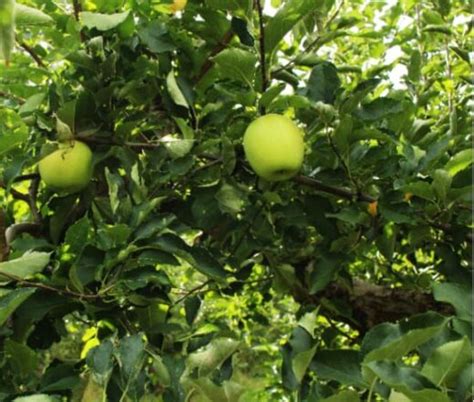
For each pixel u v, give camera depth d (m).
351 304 2.34
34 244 1.73
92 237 2.21
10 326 1.74
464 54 2.38
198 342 1.79
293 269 2.18
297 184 2.06
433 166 1.95
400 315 2.31
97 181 2.10
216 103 1.87
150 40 1.88
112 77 1.90
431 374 1.08
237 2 1.70
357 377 1.22
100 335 1.92
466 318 1.24
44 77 2.04
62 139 1.82
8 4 0.75
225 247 2.19
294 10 1.66
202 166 1.90
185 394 1.44
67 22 1.88
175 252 1.62
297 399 1.29
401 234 2.30
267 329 3.80
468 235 1.83
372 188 1.95
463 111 2.33
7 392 1.56
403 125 2.03
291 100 1.71
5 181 1.74
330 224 1.95
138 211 1.66
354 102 1.76
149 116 2.01
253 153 1.77
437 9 2.54
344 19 2.10
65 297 1.63
